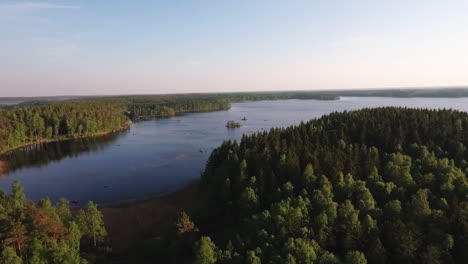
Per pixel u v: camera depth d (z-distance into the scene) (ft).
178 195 320.50
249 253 153.69
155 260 196.85
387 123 340.59
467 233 156.46
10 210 192.54
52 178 386.52
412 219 174.40
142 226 254.88
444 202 183.11
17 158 495.41
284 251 156.87
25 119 638.94
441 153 273.95
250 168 264.72
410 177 219.20
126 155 495.41
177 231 206.90
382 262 152.97
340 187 212.64
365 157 263.70
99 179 378.73
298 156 265.13
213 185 273.54
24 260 172.14
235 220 222.07
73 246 185.06
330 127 366.84
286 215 181.88
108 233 244.83
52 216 199.41
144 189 343.67
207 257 160.66
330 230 171.01
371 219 170.19
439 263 143.74
